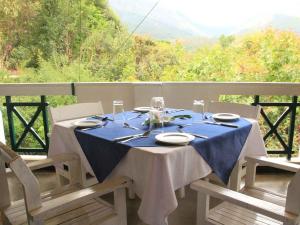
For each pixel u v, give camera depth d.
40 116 3.50
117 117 2.10
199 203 1.38
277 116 3.22
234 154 1.70
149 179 1.29
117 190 1.42
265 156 1.87
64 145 1.92
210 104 2.41
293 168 1.55
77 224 1.35
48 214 1.18
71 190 1.71
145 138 1.53
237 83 2.89
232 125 1.79
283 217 1.09
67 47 4.91
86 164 1.74
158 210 1.28
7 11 4.68
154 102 1.84
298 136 3.13
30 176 1.17
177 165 1.35
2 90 2.99
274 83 2.86
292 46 4.43
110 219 1.41
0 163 1.47
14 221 1.38
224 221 1.33
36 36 4.83
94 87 2.97
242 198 1.22
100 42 4.91
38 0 4.72
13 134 3.20
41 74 4.90
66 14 4.82
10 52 4.80
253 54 4.56
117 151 1.45
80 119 2.08
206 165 1.50
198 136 1.54
